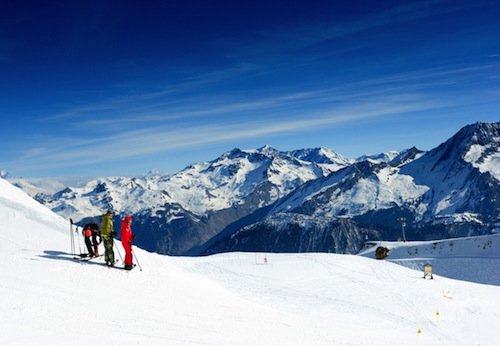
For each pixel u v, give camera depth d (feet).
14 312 39.11
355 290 133.69
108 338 37.55
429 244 388.37
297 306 104.01
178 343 40.11
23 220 75.66
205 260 184.14
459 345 86.38
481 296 134.62
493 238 339.77
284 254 204.64
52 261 58.23
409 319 103.60
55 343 33.94
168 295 56.95
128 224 61.62
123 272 60.49
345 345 55.06
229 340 44.45
